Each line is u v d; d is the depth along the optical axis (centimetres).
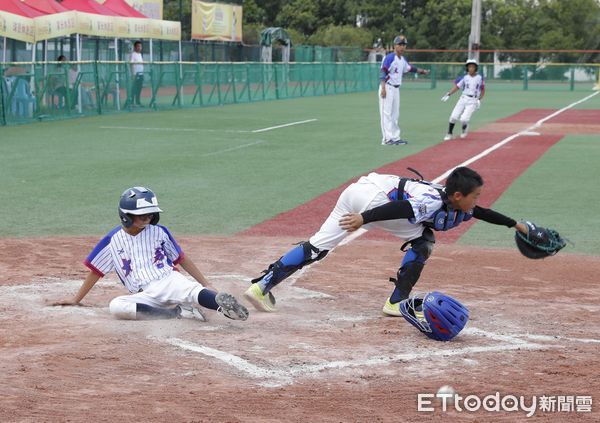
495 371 575
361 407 504
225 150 1934
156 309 691
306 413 493
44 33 2539
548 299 798
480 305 767
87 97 2777
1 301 752
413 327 685
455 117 2239
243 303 762
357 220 670
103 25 2820
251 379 550
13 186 1416
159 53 4300
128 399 509
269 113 3069
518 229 715
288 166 1692
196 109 3206
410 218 682
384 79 2062
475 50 4881
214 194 1367
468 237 1085
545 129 2598
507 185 1495
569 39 7688
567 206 1296
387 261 951
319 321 704
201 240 1041
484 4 7656
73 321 682
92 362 576
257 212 1226
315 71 4406
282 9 7556
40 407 493
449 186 674
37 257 945
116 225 1125
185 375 555
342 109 3322
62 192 1365
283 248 999
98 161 1722
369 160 1800
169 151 1898
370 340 645
